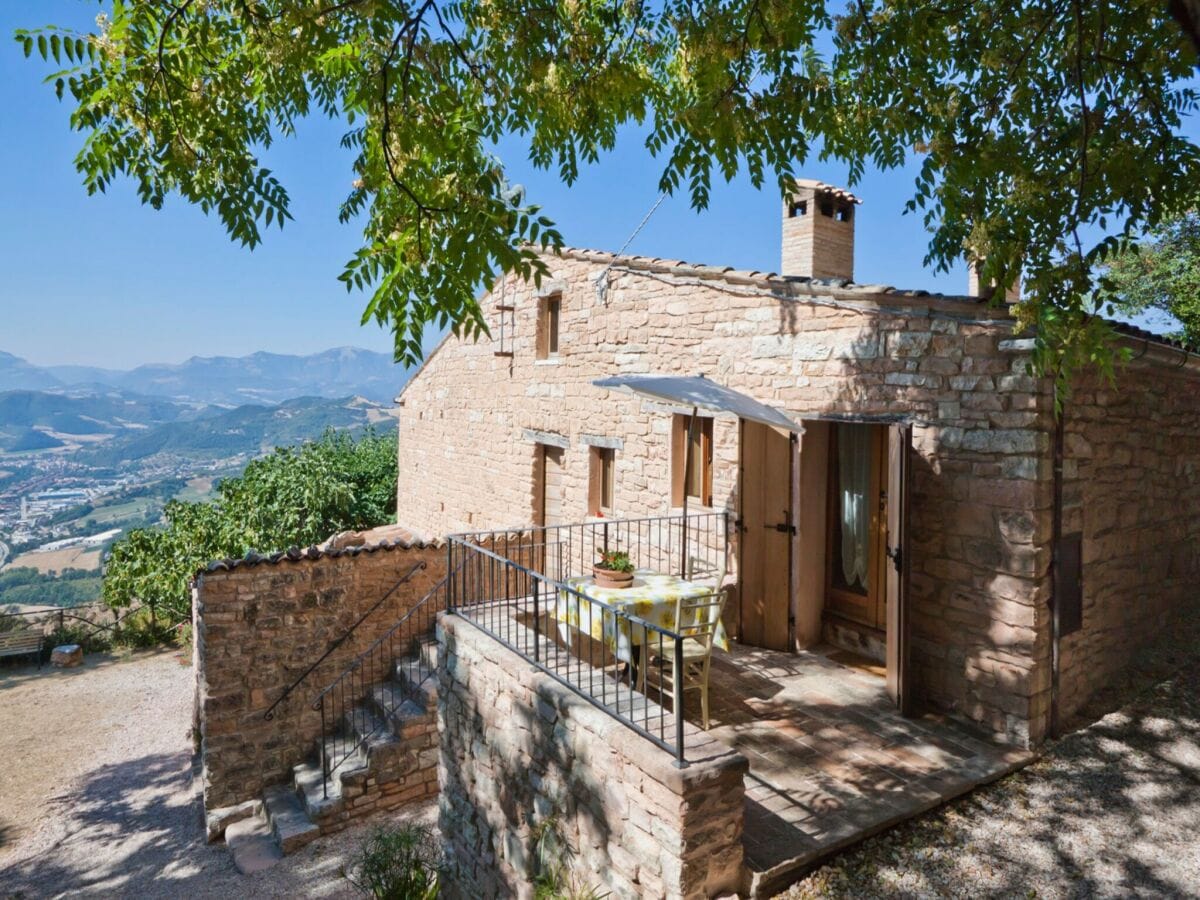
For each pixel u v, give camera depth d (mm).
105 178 4180
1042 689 5059
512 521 11758
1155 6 4477
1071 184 4621
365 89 3645
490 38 4598
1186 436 7012
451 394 13852
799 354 6734
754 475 6918
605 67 4734
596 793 4406
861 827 4105
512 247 3203
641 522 8859
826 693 5867
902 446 5398
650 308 8789
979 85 5156
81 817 8789
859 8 4824
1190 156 4605
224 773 8023
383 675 8898
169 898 6836
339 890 6676
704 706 5277
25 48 3699
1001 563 5117
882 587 6551
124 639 15109
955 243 5277
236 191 4363
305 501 15617
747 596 7016
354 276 3344
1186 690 5766
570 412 10336
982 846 4109
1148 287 13000
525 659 5398
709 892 3744
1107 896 3744
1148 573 6406
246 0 4039
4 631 14648
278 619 8242
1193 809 4422
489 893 5691
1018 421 5004
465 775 6098
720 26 4574
